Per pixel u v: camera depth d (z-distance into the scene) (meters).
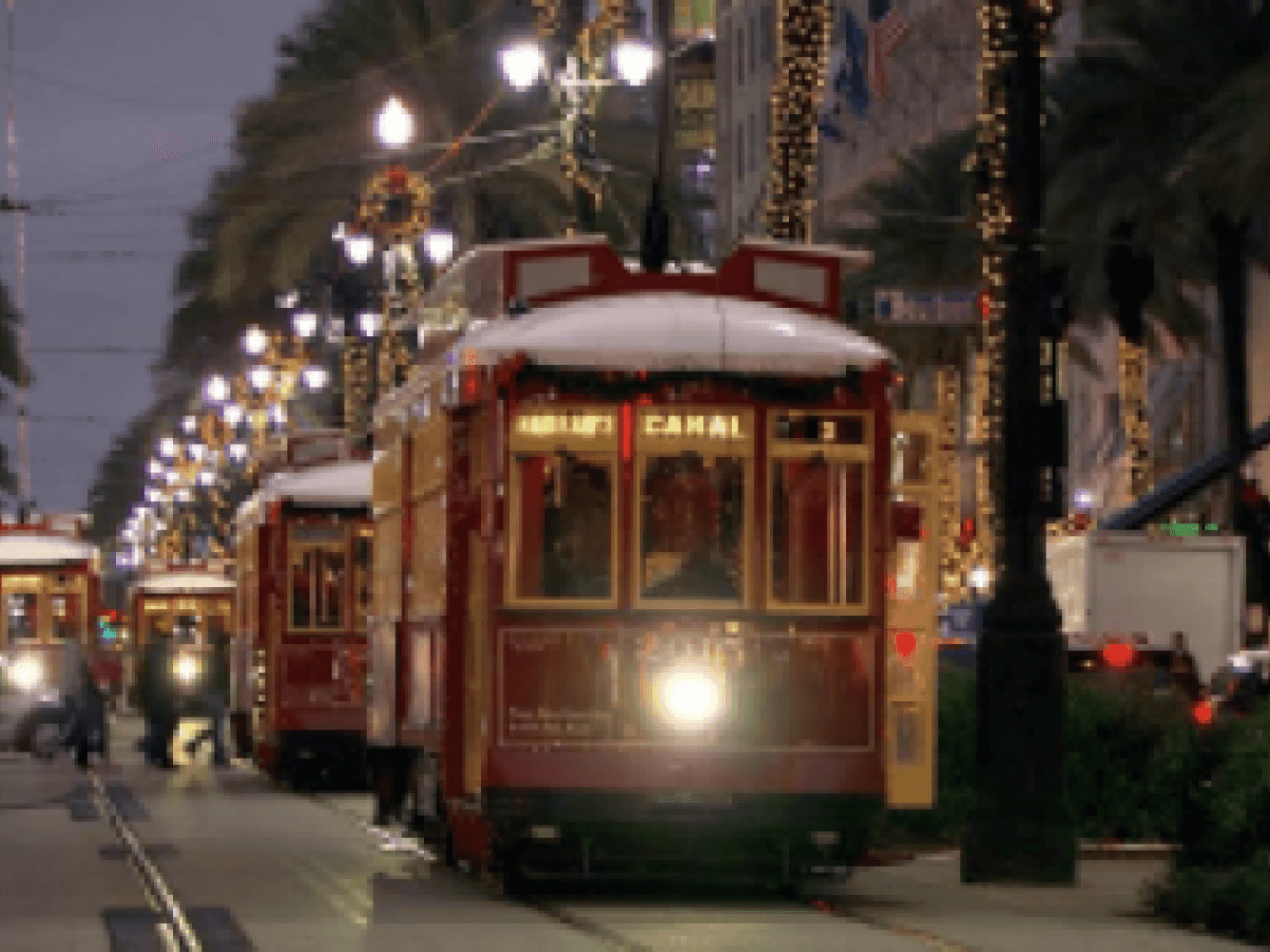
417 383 28.59
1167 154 60.56
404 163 72.25
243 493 119.38
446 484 25.38
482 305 26.58
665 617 23.80
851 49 123.69
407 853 29.52
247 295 83.00
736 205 148.12
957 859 29.20
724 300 25.38
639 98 72.50
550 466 23.88
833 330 24.80
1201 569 57.56
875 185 72.69
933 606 25.17
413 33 73.56
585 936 20.73
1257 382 82.56
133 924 21.44
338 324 73.94
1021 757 25.98
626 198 71.00
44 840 31.86
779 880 24.81
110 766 54.81
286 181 75.81
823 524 24.08
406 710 29.14
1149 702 30.66
